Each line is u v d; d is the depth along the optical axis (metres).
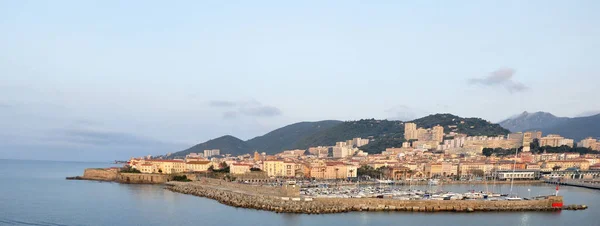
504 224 182.75
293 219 187.88
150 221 184.88
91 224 178.62
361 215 196.12
